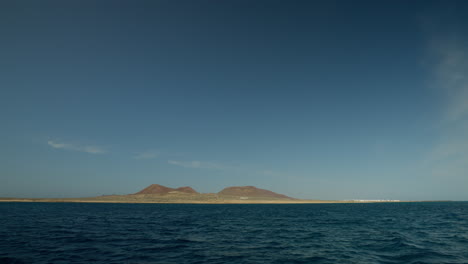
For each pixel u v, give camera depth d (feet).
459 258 67.36
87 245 84.64
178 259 66.95
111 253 73.10
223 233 117.29
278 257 69.67
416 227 135.85
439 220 178.19
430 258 67.51
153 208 406.82
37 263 61.16
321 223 163.43
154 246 84.33
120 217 209.36
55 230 120.88
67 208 369.09
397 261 65.05
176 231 123.54
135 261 64.44
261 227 141.59
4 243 85.61
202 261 65.05
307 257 69.51
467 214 244.22
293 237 104.78
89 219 185.88
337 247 82.99
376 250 77.92
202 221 179.01
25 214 228.02
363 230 125.80
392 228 132.57
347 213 281.33
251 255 72.02
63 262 62.44
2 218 181.88
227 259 67.26
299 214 263.90
